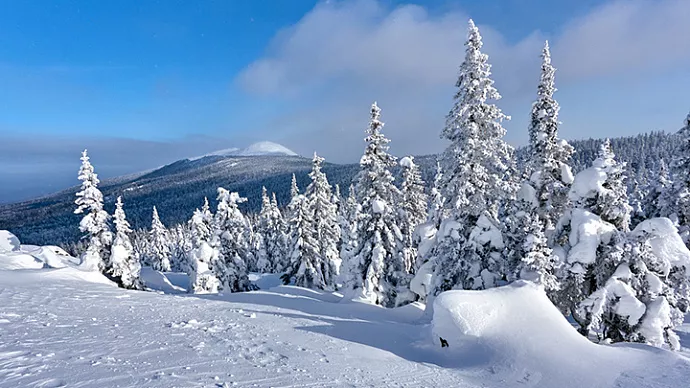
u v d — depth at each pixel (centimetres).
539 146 1973
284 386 809
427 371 1140
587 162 11575
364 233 2550
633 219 2406
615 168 1553
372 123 2466
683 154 2120
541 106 1966
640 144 13038
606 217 1580
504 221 2000
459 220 1917
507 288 1464
